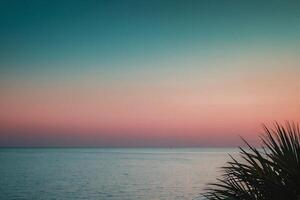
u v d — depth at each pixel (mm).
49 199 45406
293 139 3725
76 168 109312
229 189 3826
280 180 3465
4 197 46625
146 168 113000
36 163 135500
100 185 62438
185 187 58438
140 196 48250
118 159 196125
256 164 3588
